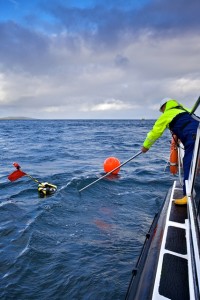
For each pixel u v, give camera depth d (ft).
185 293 8.84
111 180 31.78
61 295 12.73
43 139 97.50
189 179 13.70
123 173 35.86
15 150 63.77
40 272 14.19
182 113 15.11
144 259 11.39
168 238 11.87
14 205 23.16
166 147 70.69
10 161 47.80
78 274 14.06
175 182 20.66
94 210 22.40
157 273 9.73
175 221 13.34
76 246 16.65
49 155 55.52
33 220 19.81
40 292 12.87
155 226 14.20
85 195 26.20
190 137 14.60
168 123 15.29
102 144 79.10
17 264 14.69
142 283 9.60
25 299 12.44
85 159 50.34
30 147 70.38
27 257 15.30
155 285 9.18
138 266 11.50
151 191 27.84
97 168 40.50
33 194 26.37
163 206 16.62
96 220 20.40
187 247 10.85
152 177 33.65
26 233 17.89
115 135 120.88
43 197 25.35
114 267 14.69
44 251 16.01
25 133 136.15
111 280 13.67
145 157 51.80
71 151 62.44
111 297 12.65
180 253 10.82
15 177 26.81
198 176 11.87
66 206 23.08
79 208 22.82
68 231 18.56
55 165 43.60
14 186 29.55
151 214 21.70
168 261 10.34
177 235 12.09
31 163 45.70
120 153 58.59
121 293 12.88
